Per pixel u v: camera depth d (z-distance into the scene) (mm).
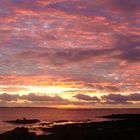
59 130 72438
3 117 176875
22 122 120625
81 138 52812
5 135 56500
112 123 82812
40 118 163875
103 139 52125
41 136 55375
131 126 74750
